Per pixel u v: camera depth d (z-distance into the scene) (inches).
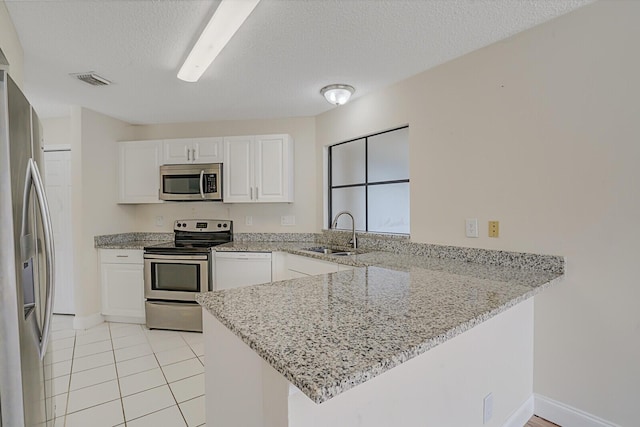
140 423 72.2
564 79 69.9
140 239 157.8
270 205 150.3
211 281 129.4
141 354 106.3
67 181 146.7
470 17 70.9
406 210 110.8
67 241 147.6
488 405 59.3
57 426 70.6
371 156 123.3
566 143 69.8
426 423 46.4
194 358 103.3
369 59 90.5
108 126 142.9
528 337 72.9
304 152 146.3
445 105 92.6
